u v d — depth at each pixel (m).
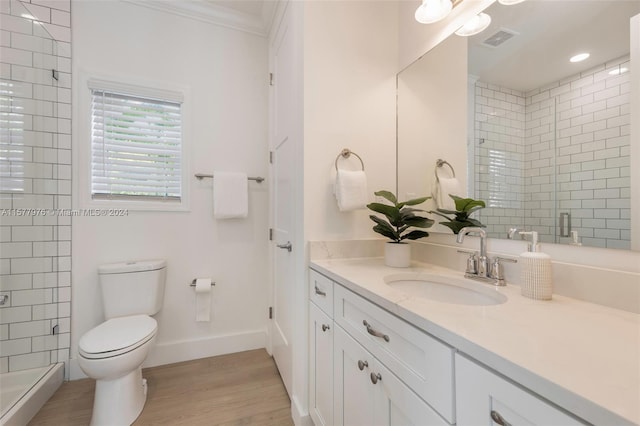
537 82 0.93
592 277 0.74
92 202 1.75
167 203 1.94
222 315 2.08
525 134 0.97
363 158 1.48
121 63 1.81
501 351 0.46
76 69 1.71
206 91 2.03
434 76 1.34
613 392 0.35
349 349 0.97
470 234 1.16
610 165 0.75
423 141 1.40
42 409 1.46
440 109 1.31
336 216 1.42
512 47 1.01
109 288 1.66
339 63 1.44
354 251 1.42
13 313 1.44
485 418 0.48
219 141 2.06
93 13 1.75
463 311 0.67
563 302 0.75
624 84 0.73
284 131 1.73
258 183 2.16
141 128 1.89
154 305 1.75
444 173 1.29
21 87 1.50
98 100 1.79
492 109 1.08
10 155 1.45
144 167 1.89
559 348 0.48
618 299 0.70
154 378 1.75
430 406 0.61
